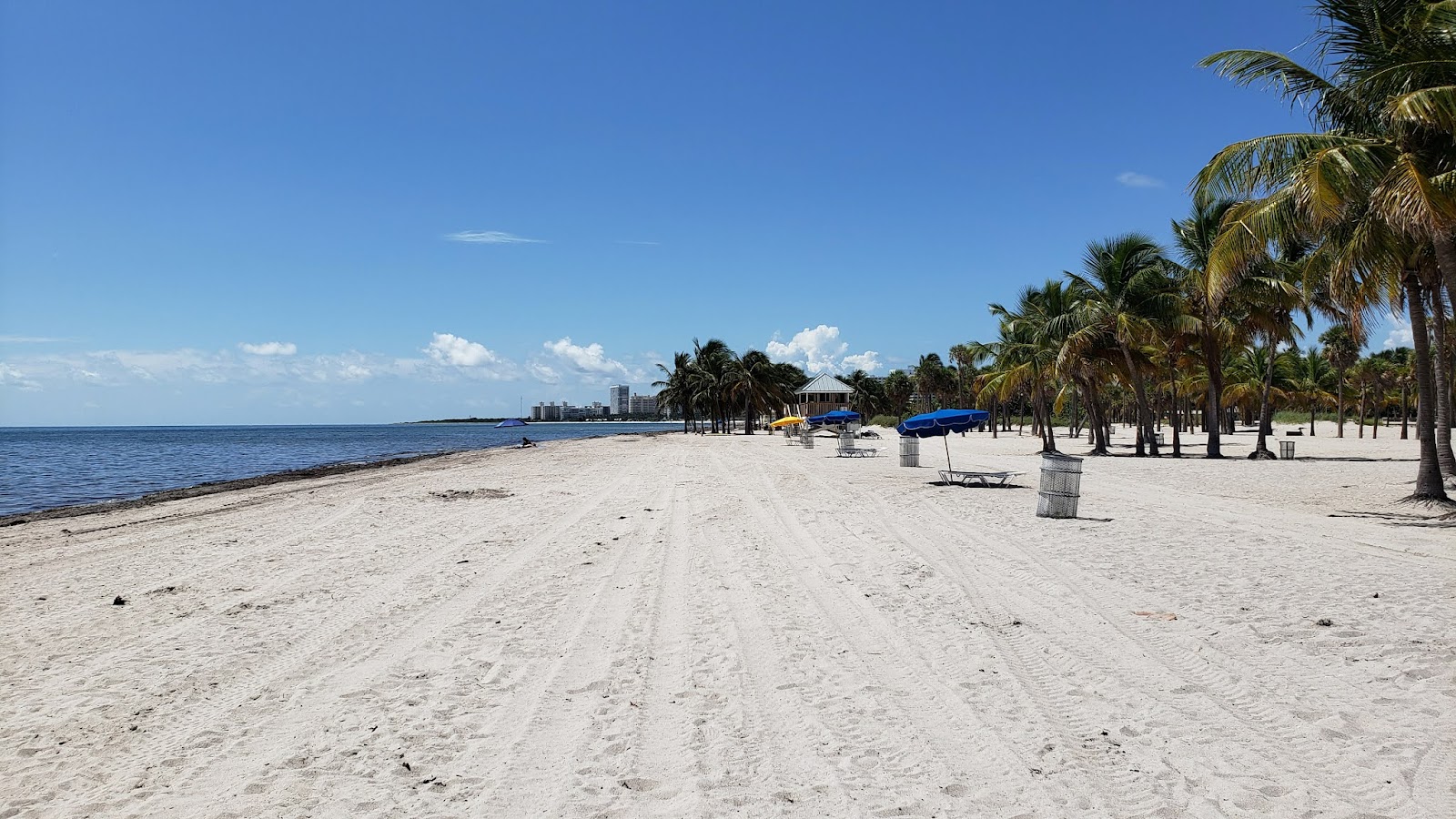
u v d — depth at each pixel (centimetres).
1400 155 1161
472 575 871
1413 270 1459
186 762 398
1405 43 1133
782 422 4938
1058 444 4881
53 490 2712
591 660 555
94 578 921
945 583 781
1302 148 1254
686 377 8631
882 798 345
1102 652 550
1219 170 1298
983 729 419
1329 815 323
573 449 4925
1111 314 3092
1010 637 589
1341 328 5428
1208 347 3044
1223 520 1256
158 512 1686
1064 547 992
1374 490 1741
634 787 361
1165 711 440
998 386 4469
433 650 587
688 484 2016
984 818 326
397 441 9725
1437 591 720
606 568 900
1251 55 1295
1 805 356
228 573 920
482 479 2377
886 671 518
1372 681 480
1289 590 732
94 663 575
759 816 331
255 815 340
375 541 1141
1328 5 1246
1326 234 1416
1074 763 375
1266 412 3016
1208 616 639
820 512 1380
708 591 768
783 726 429
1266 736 403
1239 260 1355
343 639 622
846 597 730
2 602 800
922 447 4422
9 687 525
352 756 400
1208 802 336
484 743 413
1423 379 1489
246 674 539
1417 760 371
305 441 9975
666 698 476
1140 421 3234
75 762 402
